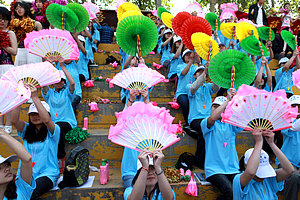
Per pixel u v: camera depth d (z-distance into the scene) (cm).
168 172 280
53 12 346
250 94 174
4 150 293
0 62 321
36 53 286
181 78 397
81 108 368
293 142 285
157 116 161
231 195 239
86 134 313
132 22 282
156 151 163
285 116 179
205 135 280
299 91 468
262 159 209
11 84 149
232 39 448
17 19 368
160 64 554
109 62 543
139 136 161
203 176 283
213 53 316
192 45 346
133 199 166
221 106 257
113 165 314
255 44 370
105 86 443
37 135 246
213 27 523
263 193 213
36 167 241
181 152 327
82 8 373
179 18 394
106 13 902
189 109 363
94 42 589
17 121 238
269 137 198
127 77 264
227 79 259
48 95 319
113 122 374
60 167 288
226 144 267
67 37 291
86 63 468
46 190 236
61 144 289
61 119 316
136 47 299
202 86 356
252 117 186
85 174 260
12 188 182
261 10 649
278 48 615
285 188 269
